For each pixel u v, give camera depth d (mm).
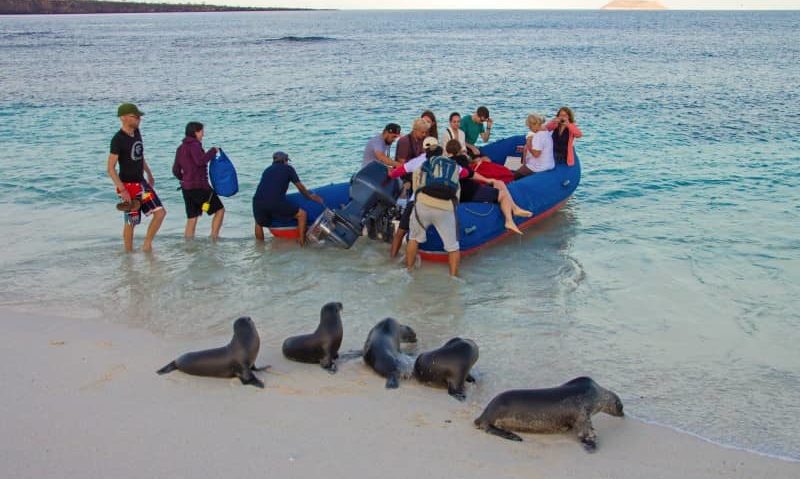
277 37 90062
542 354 5445
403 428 4254
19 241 8453
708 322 6133
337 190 8984
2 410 4395
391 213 8164
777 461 3982
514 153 11266
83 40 80062
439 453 3965
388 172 8234
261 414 4391
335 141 15703
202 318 6070
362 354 5387
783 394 4848
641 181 11703
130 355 5262
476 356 4863
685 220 9414
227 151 14602
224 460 3848
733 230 8906
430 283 7059
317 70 36812
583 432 4160
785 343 5711
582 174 12312
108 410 4406
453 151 8070
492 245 8477
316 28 138625
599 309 6422
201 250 8078
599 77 32000
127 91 26891
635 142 15508
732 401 4738
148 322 5969
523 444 4102
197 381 4844
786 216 9500
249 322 4902
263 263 7625
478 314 6266
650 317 6234
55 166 13047
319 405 4539
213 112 20750
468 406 4582
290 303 6461
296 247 8242
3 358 5180
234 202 10406
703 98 23656
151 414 4363
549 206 9422
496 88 27734
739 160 13398
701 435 4281
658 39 75125
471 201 8406
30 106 22609
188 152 8078
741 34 87562
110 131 17453
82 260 7672
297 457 3885
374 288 6887
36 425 4215
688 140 15727
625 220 9477
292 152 14422
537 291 6875
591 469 3846
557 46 62344
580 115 19922
